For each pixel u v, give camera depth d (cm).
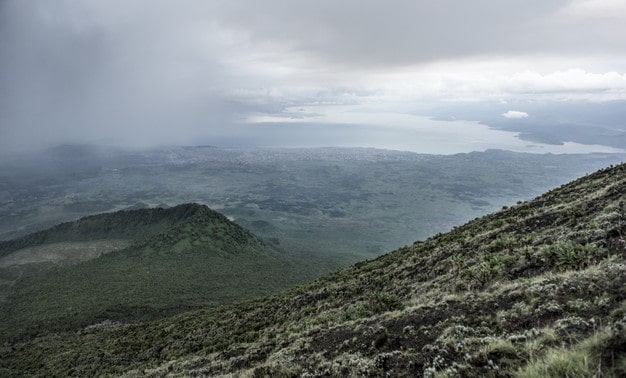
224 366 2336
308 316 3481
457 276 2605
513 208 4909
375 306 2522
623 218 2250
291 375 1588
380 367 1308
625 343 775
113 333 6638
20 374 5131
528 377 817
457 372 1008
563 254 1986
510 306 1445
